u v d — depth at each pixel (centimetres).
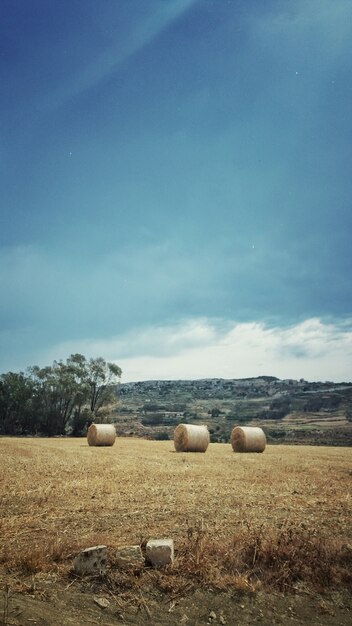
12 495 1184
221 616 541
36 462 2048
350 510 1020
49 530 841
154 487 1320
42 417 6341
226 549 700
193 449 2859
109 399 6912
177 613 547
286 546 694
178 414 12025
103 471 1711
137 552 653
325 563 648
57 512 985
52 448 3039
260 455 2555
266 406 12688
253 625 524
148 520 916
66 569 640
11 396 6228
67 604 552
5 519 924
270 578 627
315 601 581
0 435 6078
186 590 595
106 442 3494
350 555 681
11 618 497
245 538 738
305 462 2128
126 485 1356
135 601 569
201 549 683
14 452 2581
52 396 6456
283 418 10412
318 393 13638
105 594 582
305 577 633
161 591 594
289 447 3447
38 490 1258
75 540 764
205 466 1920
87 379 6781
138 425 9531
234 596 588
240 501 1108
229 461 2159
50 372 6569
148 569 640
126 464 1988
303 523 891
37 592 574
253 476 1591
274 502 1102
